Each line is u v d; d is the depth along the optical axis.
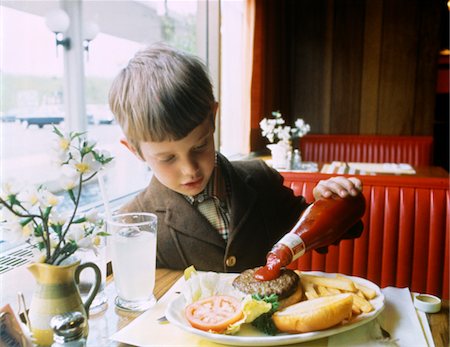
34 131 1.38
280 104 3.83
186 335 0.59
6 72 1.28
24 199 0.56
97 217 0.62
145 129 0.68
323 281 0.71
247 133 2.92
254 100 2.93
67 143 0.60
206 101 0.72
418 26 4.00
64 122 1.51
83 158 0.61
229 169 0.99
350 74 4.18
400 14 4.02
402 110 4.14
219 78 2.55
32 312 0.57
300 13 4.18
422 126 4.12
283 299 0.63
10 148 1.31
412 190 1.39
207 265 0.92
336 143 3.83
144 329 0.61
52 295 0.56
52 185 1.35
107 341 0.59
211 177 0.94
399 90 4.12
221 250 0.92
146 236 0.69
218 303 0.63
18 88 1.32
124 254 0.68
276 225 1.04
